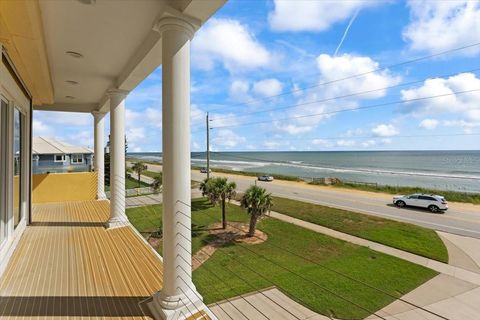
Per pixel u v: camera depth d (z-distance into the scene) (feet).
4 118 10.75
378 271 27.66
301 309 21.12
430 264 29.07
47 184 23.94
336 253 32.53
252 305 20.04
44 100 18.38
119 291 8.70
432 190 74.23
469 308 20.98
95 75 15.07
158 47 9.84
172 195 7.69
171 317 7.15
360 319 19.98
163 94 7.75
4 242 10.60
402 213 49.01
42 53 10.18
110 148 16.10
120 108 15.89
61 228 15.58
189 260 7.88
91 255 11.67
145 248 12.53
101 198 24.91
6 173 10.95
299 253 32.50
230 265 29.22
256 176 109.81
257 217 38.04
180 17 7.48
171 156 7.67
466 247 33.14
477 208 54.24
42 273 9.87
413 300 22.26
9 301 7.93
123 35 10.20
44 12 8.45
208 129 65.26
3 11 6.88
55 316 7.25
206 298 22.76
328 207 53.57
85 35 10.16
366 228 40.98
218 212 49.73
